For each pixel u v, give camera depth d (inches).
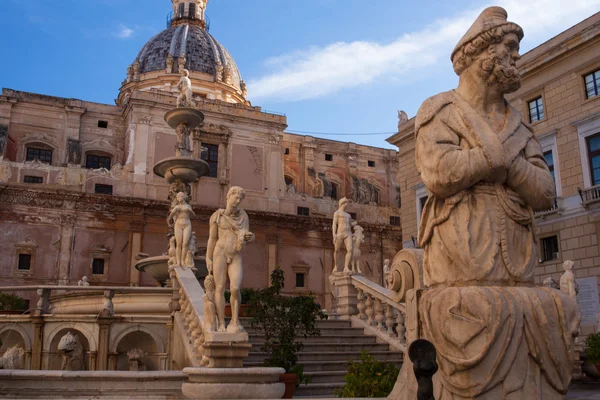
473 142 116.0
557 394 108.2
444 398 107.9
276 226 1706.4
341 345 435.2
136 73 2095.2
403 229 1322.6
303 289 1700.3
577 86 936.9
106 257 1501.0
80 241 1487.5
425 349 85.2
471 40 121.1
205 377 263.0
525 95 1021.8
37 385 259.0
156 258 582.6
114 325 434.9
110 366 427.2
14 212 1439.5
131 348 445.1
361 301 498.3
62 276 1448.1
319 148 2003.0
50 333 443.2
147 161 1620.3
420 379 84.6
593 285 874.8
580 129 924.0
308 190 1931.6
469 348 104.5
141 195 1585.9
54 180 1515.7
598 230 879.7
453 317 106.2
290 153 1950.1
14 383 258.4
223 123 1744.6
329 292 1734.7
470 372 103.7
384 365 290.5
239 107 1772.9
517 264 115.6
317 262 1744.6
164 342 435.2
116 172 1578.5
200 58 2172.7
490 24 119.7
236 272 309.1
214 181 1676.9
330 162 2010.3
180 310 419.5
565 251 922.1
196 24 2422.5
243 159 1743.4
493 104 124.0
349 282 505.4
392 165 2089.1
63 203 1487.5
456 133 119.0
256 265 1660.9
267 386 266.5
